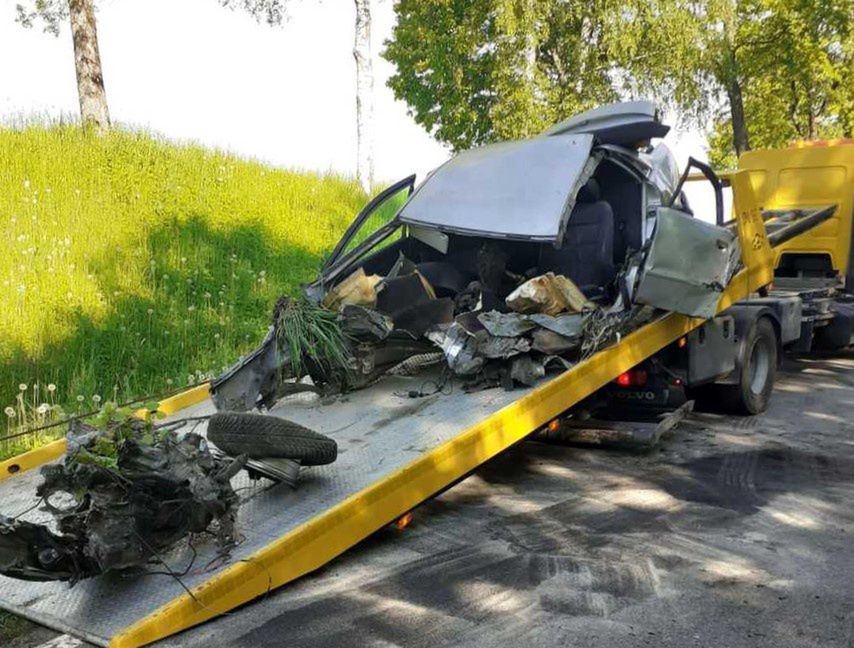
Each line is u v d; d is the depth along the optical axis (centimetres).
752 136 2995
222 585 432
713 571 493
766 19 2398
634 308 682
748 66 2408
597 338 644
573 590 469
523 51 1822
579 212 749
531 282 650
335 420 610
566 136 743
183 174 1367
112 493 416
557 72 1972
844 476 675
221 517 453
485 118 2006
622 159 754
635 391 742
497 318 638
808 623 430
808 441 780
